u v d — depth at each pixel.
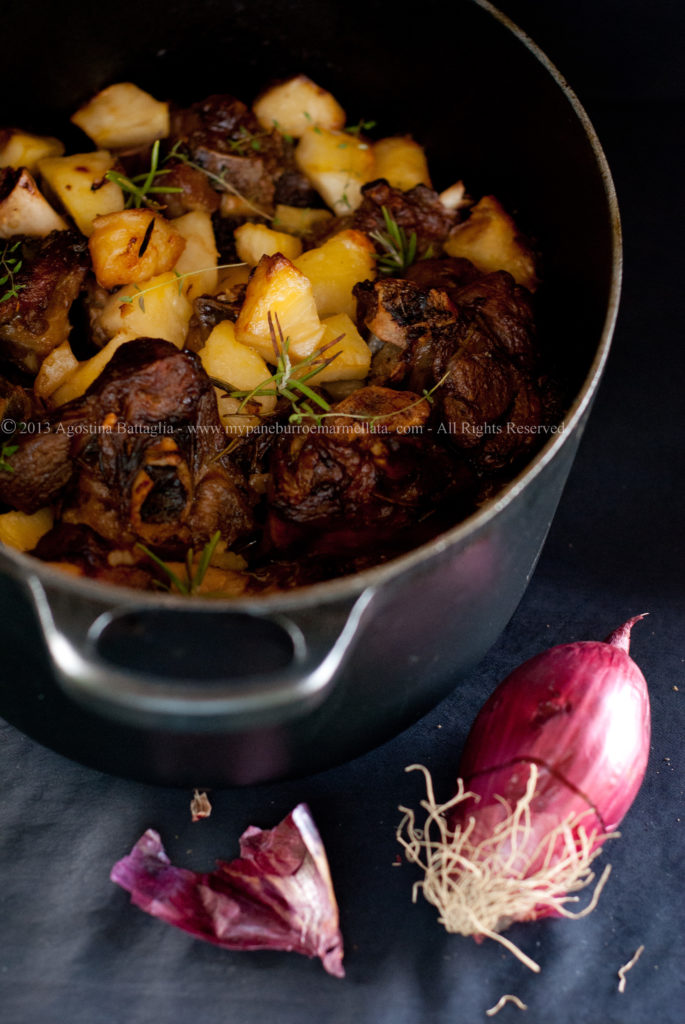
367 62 0.76
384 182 0.75
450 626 0.63
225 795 0.69
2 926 0.66
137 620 0.58
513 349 0.70
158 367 0.64
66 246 0.69
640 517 0.77
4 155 0.74
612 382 0.80
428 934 0.66
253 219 0.75
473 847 0.64
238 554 0.67
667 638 0.73
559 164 0.71
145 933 0.66
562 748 0.65
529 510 0.62
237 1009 0.64
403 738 0.70
